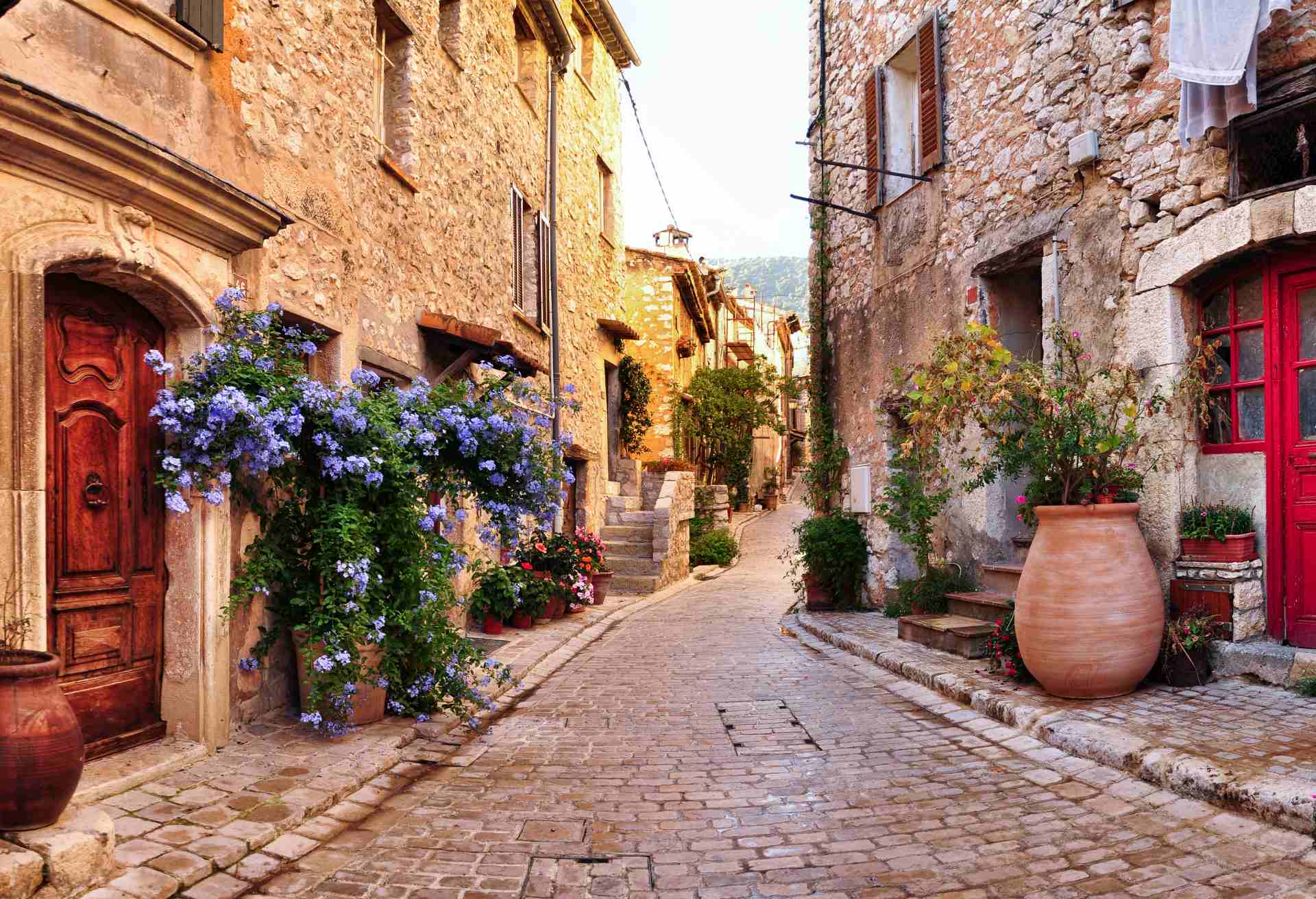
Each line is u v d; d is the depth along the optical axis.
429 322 7.47
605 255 15.59
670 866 3.29
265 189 5.10
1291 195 4.86
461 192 8.69
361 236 6.39
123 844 3.16
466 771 4.48
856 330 10.22
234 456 4.21
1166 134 5.71
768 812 3.85
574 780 4.32
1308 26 4.90
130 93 4.00
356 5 6.39
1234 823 3.41
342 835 3.57
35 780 2.74
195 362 4.23
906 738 4.99
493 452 5.91
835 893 3.04
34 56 3.49
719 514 21.66
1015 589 7.34
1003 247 7.27
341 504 4.79
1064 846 3.35
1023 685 5.60
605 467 15.35
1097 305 6.21
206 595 4.34
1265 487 5.31
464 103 8.76
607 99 15.62
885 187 9.49
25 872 2.59
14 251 3.33
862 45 10.09
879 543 9.63
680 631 9.55
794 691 6.28
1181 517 5.55
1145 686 5.30
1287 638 5.21
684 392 20.78
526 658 7.43
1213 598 5.30
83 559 3.88
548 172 11.94
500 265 9.97
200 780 3.93
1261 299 5.38
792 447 44.16
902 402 9.02
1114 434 5.14
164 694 4.32
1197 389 5.41
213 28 4.54
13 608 3.28
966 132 7.94
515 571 8.95
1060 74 6.68
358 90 6.40
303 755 4.37
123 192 3.80
